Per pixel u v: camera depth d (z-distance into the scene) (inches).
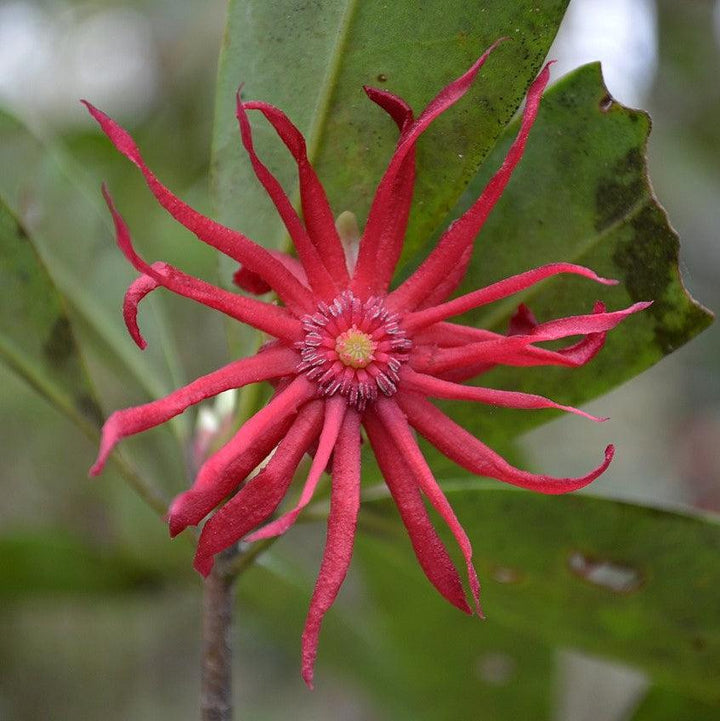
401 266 7.2
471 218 6.4
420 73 7.0
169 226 11.5
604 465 6.0
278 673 14.7
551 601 8.0
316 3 7.1
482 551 7.8
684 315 7.2
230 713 7.2
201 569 6.0
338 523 6.1
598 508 7.4
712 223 15.5
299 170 6.4
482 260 7.4
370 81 7.1
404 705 10.3
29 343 7.7
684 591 7.6
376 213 6.4
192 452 7.6
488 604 8.4
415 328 6.4
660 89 15.1
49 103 14.8
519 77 6.9
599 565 7.7
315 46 7.1
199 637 13.9
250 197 7.4
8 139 8.6
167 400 5.9
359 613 10.6
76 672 13.2
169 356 8.3
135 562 10.1
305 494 5.9
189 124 13.1
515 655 9.8
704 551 7.5
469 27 6.9
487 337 6.5
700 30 14.9
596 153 7.2
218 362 12.5
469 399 6.3
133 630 13.5
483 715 10.1
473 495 7.4
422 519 6.2
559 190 7.3
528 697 10.0
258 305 6.3
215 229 6.2
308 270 6.4
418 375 6.3
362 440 6.3
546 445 17.3
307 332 6.3
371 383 6.3
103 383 10.1
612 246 7.3
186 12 13.9
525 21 6.9
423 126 6.2
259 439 6.1
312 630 5.9
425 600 9.7
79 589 10.1
